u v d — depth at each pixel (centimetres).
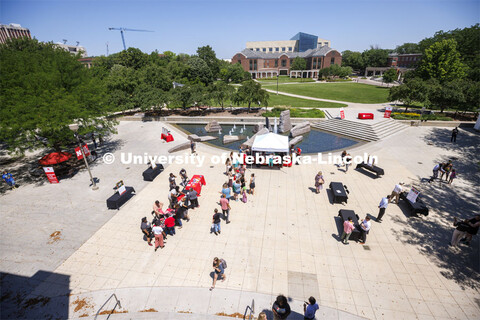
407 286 975
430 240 1222
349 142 2797
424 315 862
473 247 1173
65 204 1580
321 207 1506
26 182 1898
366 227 1164
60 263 1111
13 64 1905
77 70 2291
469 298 924
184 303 916
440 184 1766
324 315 862
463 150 2403
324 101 5097
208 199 1603
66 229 1338
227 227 1330
